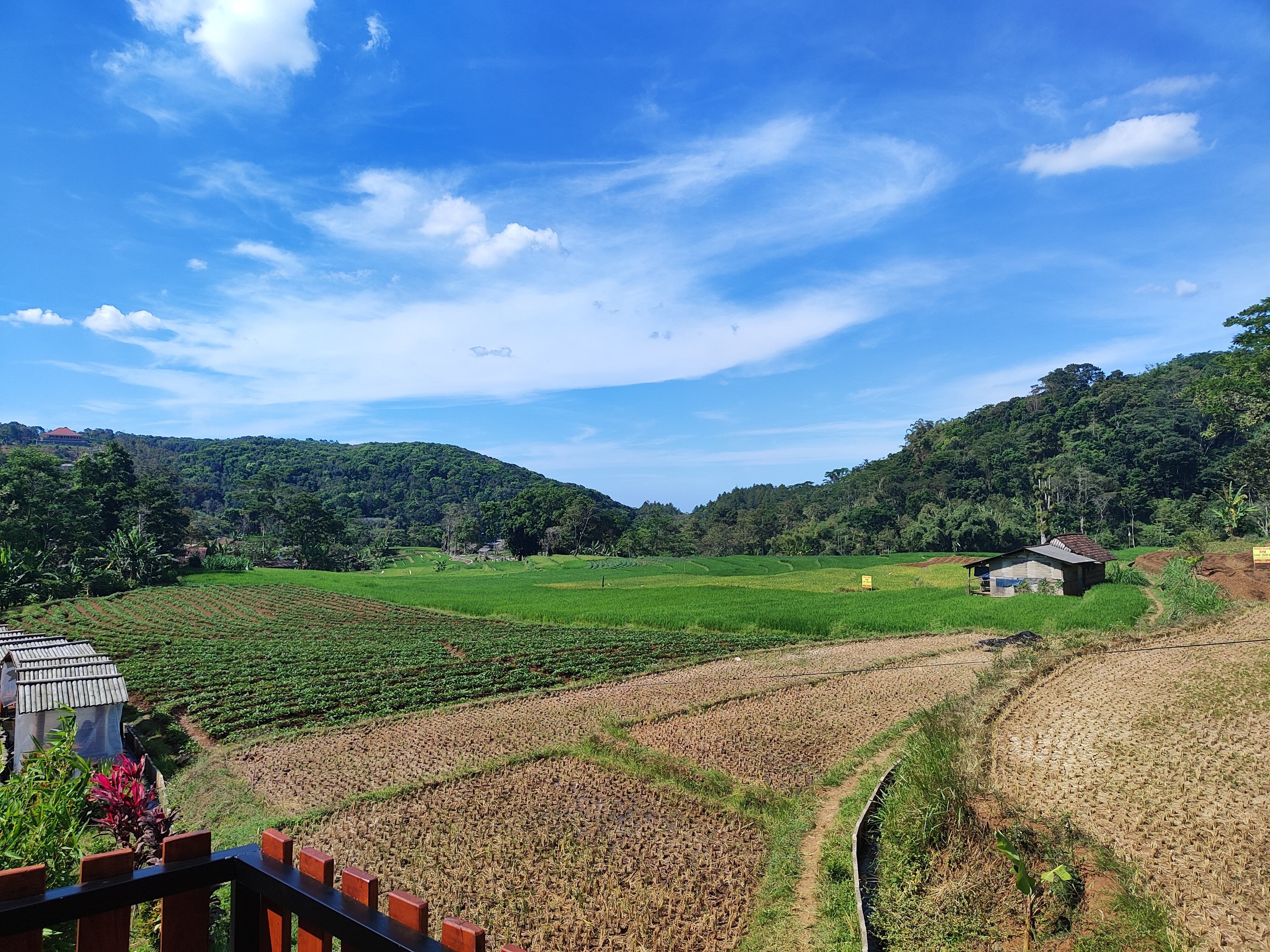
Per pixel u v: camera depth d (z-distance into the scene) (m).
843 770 19.94
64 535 87.25
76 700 21.69
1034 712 20.70
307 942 2.42
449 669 39.09
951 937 11.02
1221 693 20.42
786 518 153.12
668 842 15.95
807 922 12.26
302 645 47.38
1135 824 13.07
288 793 20.50
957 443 155.50
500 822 17.30
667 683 33.41
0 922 2.15
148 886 2.45
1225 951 9.37
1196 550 54.84
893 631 44.19
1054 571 54.81
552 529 152.25
